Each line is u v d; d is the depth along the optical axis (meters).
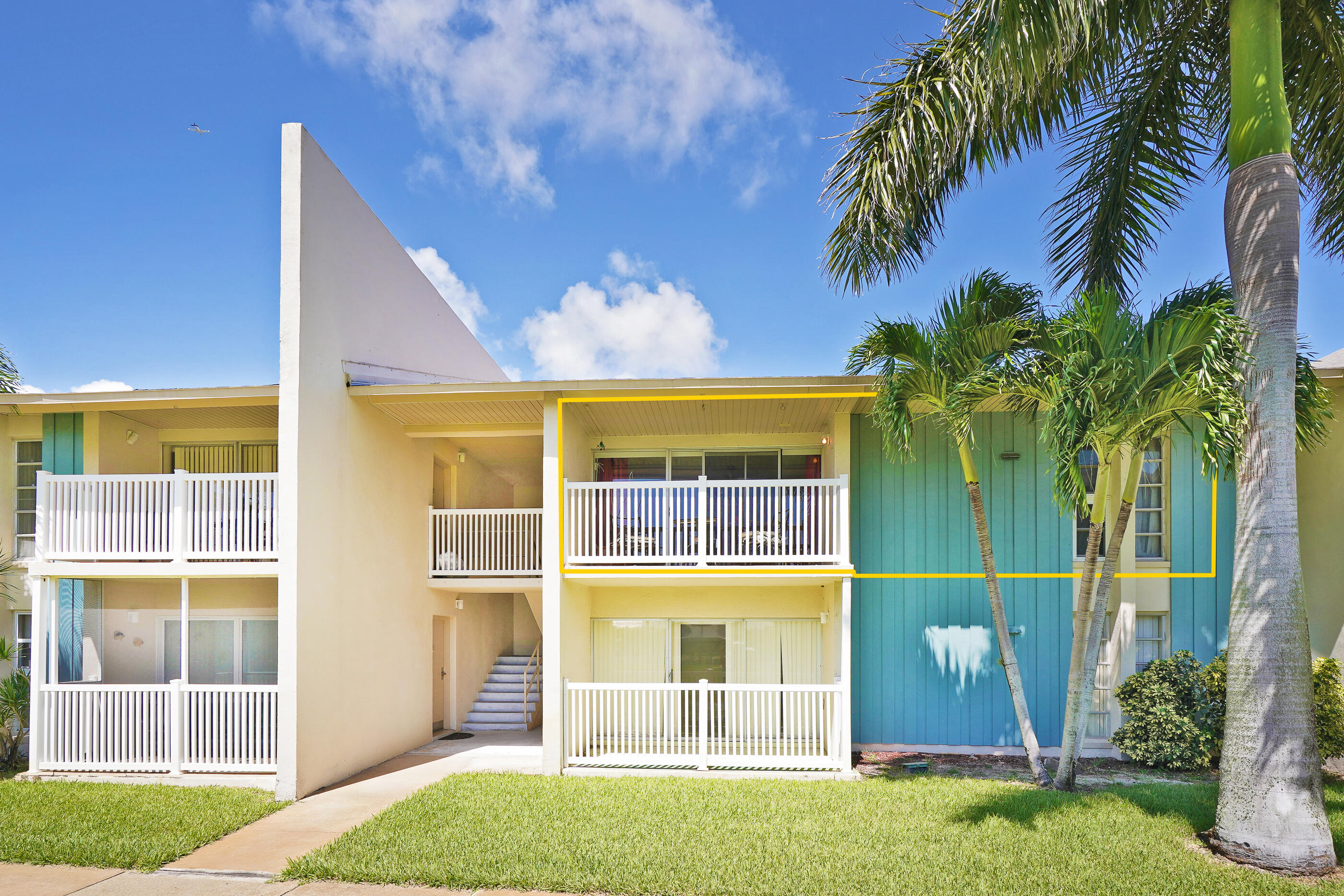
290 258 9.59
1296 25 8.33
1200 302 7.78
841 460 11.38
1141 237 9.76
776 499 10.69
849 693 10.05
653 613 12.79
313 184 9.98
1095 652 8.88
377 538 11.42
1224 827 6.89
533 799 8.73
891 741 11.41
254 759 9.84
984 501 11.60
